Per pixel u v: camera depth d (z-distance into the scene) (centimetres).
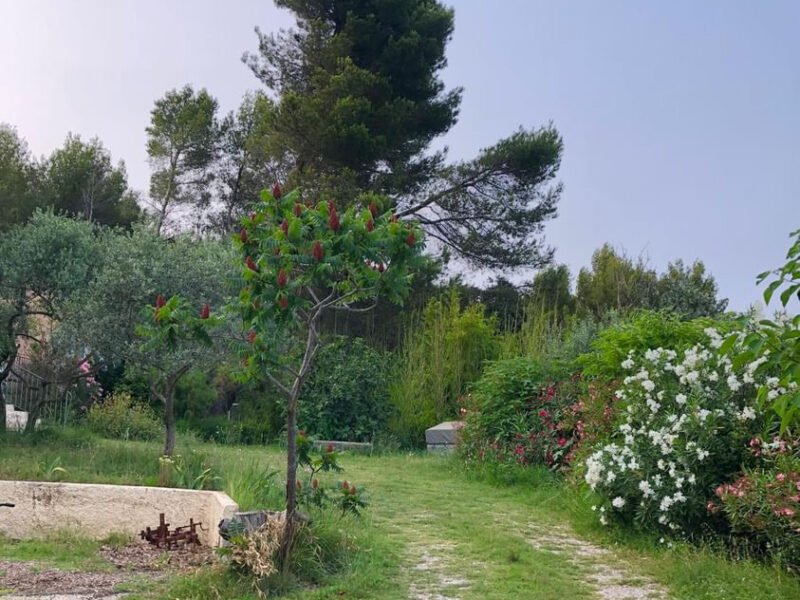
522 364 1551
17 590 682
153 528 903
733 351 873
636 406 930
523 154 2669
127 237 1446
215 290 1294
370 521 984
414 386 2092
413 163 2755
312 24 2769
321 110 2583
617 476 909
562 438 1377
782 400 512
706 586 714
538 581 746
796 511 725
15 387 1973
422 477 1411
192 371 1346
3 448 1327
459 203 2750
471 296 2798
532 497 1198
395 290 742
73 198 2970
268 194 766
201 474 1013
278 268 711
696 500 848
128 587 694
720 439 855
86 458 1209
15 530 902
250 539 716
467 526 989
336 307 791
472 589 718
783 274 493
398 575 758
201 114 3288
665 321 1260
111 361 1430
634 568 802
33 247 1456
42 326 1638
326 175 2484
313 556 745
